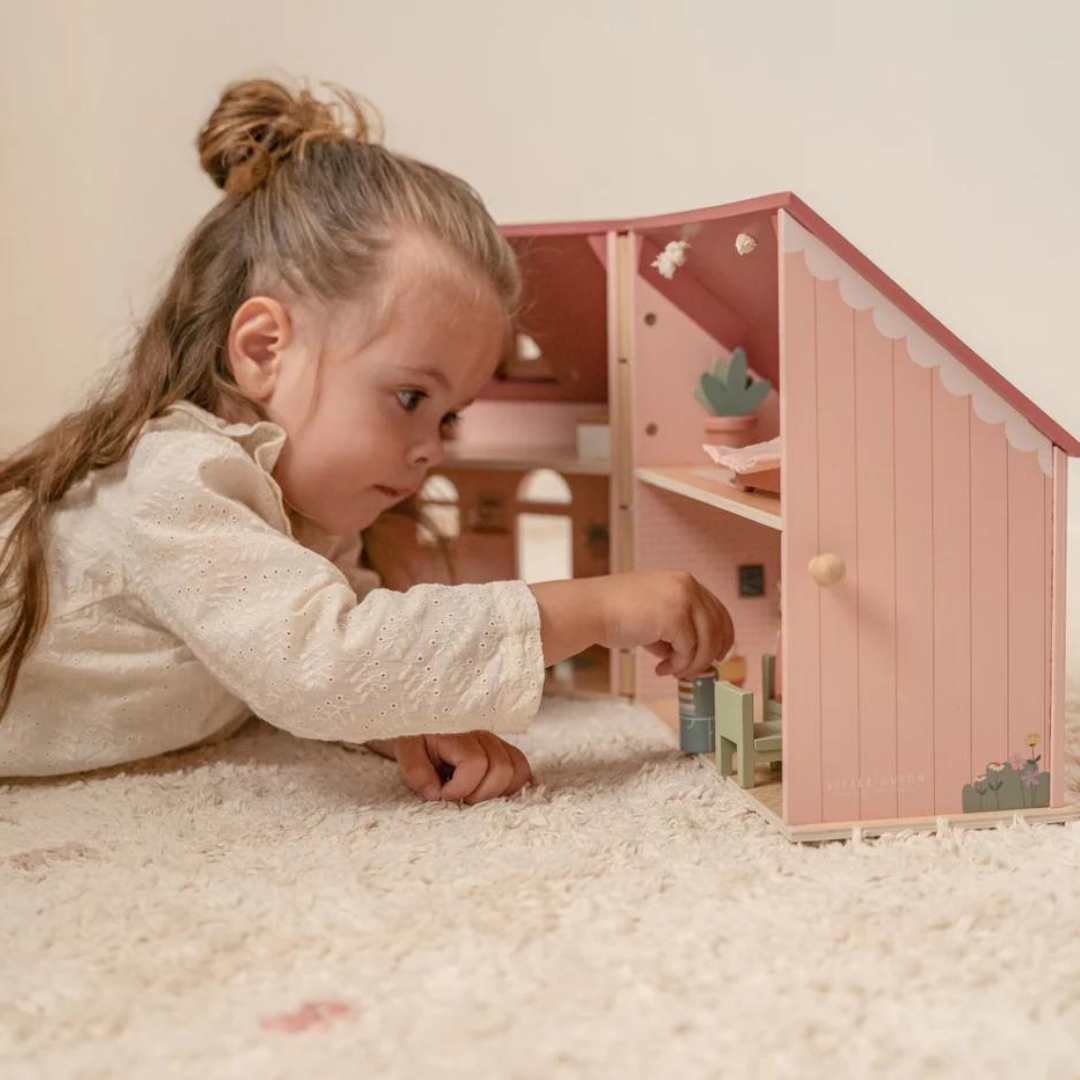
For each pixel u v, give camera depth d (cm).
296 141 123
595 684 152
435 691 100
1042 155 179
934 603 98
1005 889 85
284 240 117
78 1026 68
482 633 101
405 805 106
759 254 116
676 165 193
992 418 97
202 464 106
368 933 79
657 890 86
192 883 88
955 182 183
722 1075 63
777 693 122
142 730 118
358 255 113
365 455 117
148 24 209
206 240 123
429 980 73
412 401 117
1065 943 77
